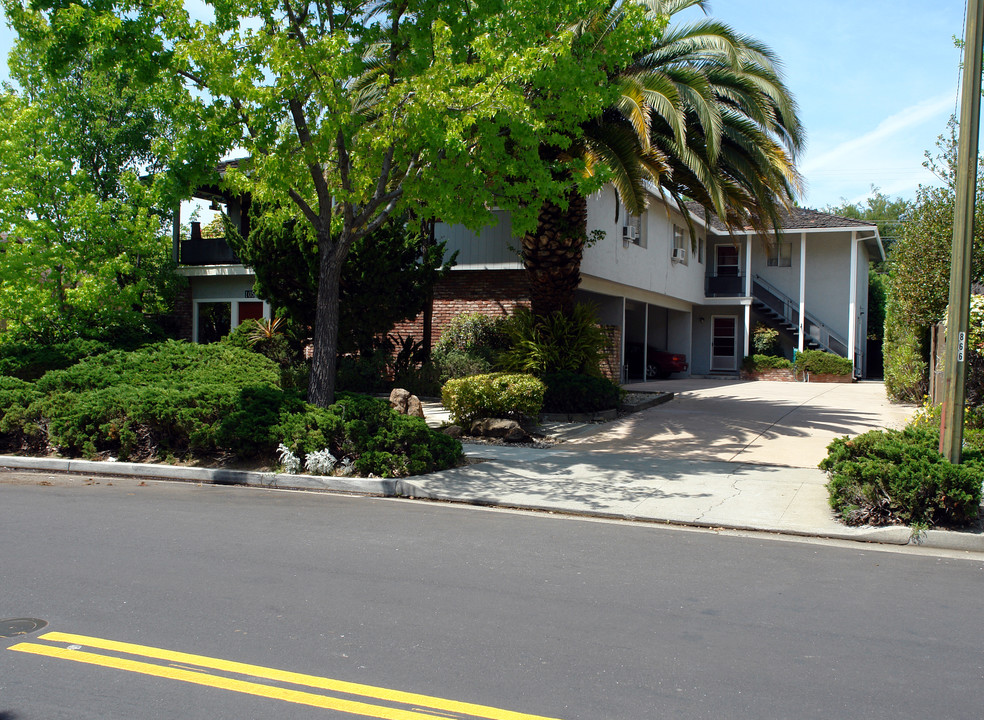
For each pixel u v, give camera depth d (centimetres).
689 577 632
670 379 3050
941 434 830
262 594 566
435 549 703
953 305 823
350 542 723
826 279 3198
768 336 3112
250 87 1051
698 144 1465
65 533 741
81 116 2186
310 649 466
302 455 1068
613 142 1423
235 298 2370
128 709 389
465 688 416
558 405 1591
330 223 1221
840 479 827
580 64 1162
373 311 1806
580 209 1652
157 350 1792
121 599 552
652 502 905
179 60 1064
